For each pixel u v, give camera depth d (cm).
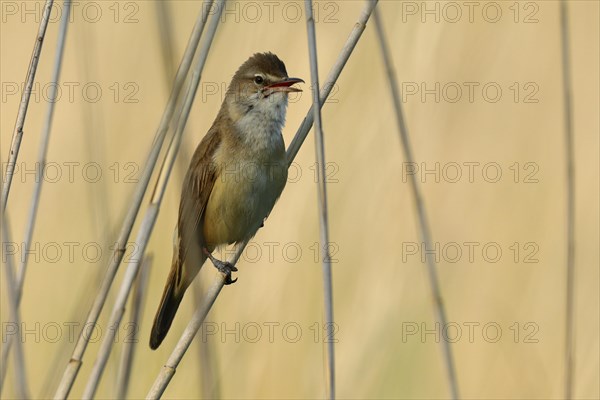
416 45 1244
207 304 724
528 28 1353
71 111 1265
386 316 1135
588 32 1505
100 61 1220
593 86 1420
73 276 1181
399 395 1105
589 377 1123
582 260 1315
